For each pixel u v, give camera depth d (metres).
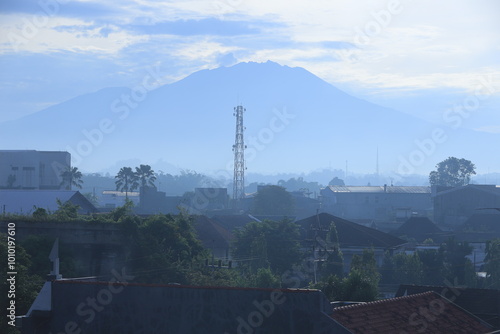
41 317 23.52
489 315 34.94
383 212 164.38
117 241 53.19
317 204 166.00
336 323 21.12
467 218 129.38
